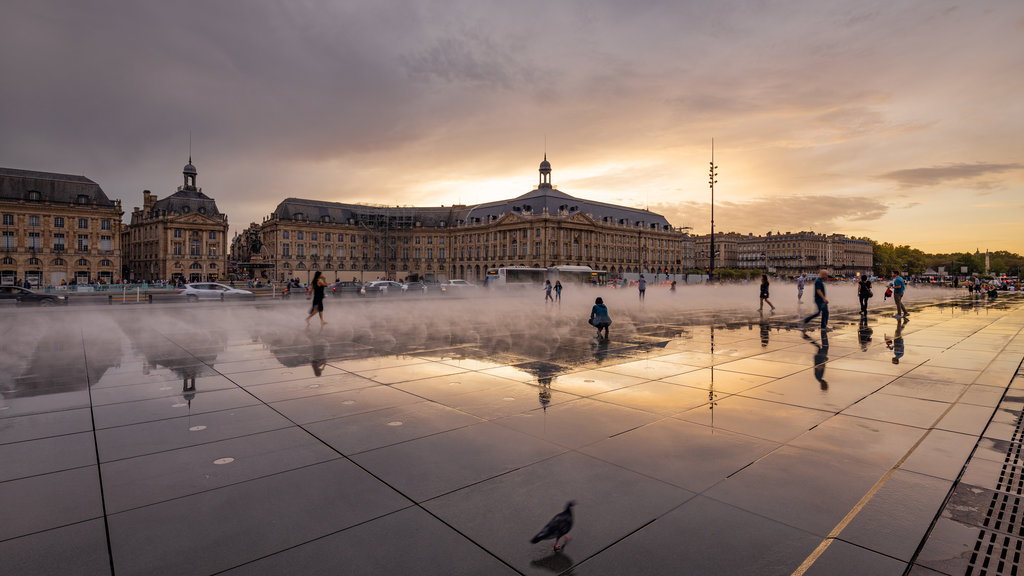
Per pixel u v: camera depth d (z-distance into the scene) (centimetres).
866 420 657
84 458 532
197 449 559
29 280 9056
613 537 384
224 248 11494
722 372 960
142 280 11825
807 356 1134
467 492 457
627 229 12738
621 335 1535
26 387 843
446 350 1235
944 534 383
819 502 434
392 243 13200
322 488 465
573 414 685
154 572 342
